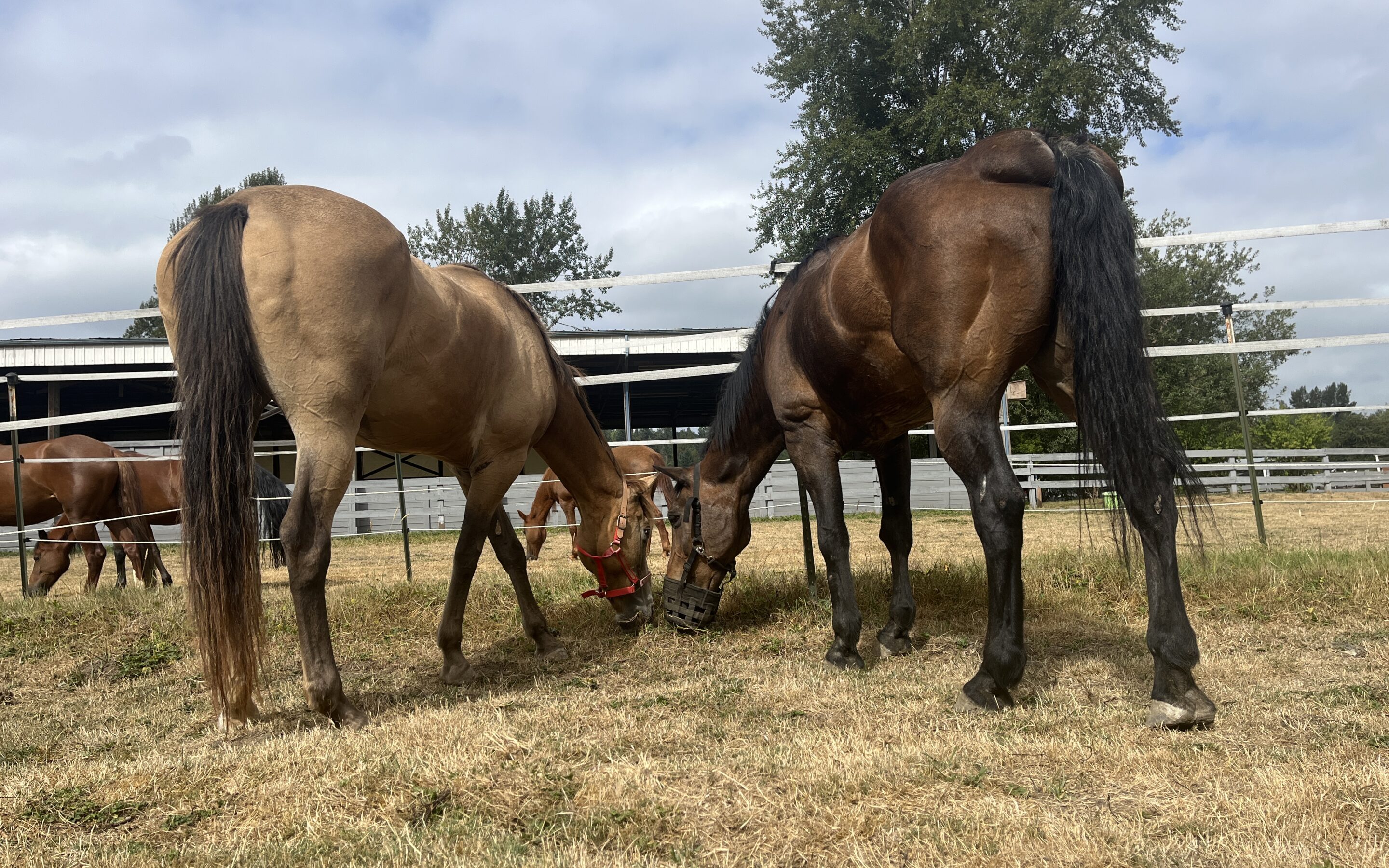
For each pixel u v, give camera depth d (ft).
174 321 10.02
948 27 72.33
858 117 79.56
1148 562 8.96
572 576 20.79
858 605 16.97
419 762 8.39
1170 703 8.91
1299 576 16.85
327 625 10.39
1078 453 9.66
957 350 9.52
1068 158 9.27
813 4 77.66
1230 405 90.38
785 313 13.33
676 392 69.62
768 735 9.50
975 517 9.74
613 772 8.07
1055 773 7.71
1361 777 7.10
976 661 13.21
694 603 16.01
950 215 9.56
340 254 9.78
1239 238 19.03
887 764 7.96
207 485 9.21
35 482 25.62
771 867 6.16
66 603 17.83
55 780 8.52
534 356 14.05
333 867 6.35
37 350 49.47
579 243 153.58
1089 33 72.49
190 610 9.66
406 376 11.18
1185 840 6.23
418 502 52.06
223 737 10.13
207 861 6.56
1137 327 8.82
